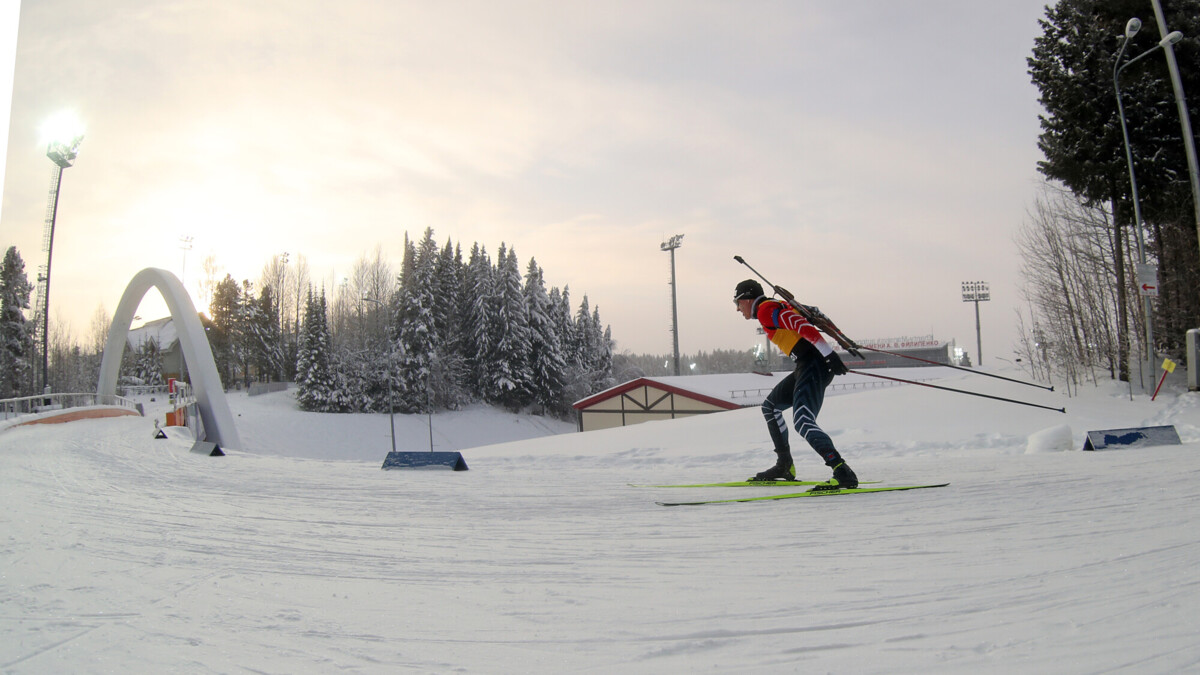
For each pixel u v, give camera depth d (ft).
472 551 8.99
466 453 41.81
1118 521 8.74
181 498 15.03
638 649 5.09
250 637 5.70
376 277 237.04
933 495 11.79
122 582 7.64
